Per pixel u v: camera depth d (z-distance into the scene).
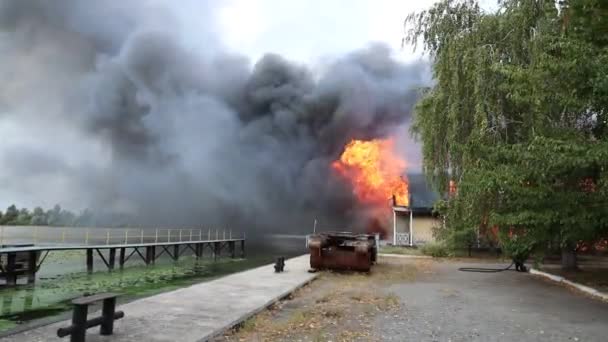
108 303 5.88
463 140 14.73
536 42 12.05
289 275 13.17
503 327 7.00
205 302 8.33
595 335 6.52
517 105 12.34
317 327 6.84
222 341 5.97
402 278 13.50
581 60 8.31
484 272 15.70
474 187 11.40
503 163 11.35
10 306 12.91
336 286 11.64
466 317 7.76
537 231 10.67
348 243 15.30
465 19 15.44
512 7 13.72
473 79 13.64
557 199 9.84
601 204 9.46
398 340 6.13
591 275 13.87
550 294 10.51
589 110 9.83
